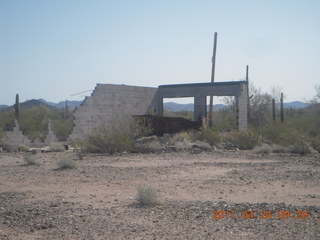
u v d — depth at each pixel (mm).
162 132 33938
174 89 40031
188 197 11766
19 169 18453
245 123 38250
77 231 8328
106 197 11930
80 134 33094
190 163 20516
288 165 19375
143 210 10109
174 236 7867
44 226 8609
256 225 8547
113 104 35812
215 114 54938
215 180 14836
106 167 18891
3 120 46031
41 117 55094
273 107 50594
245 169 17984
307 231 8062
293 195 11953
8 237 8000
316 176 15547
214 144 30797
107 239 7773
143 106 38938
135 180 15000
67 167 18578
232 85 37344
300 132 31453
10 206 10711
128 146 27000
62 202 11164
